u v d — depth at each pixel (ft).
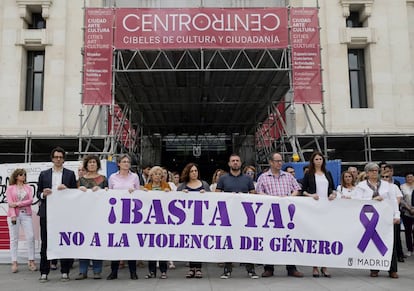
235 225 22.31
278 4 63.57
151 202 22.49
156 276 23.35
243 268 26.02
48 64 59.36
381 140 54.60
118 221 22.30
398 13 61.21
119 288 20.22
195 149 76.07
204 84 49.19
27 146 52.31
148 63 44.06
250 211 22.41
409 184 31.99
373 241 22.34
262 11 39.50
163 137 76.23
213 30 39.09
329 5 60.44
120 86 47.11
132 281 21.90
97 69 40.40
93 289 20.08
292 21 41.86
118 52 40.27
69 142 53.52
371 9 60.59
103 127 57.21
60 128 57.98
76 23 60.49
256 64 44.83
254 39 39.22
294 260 22.13
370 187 23.72
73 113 58.54
